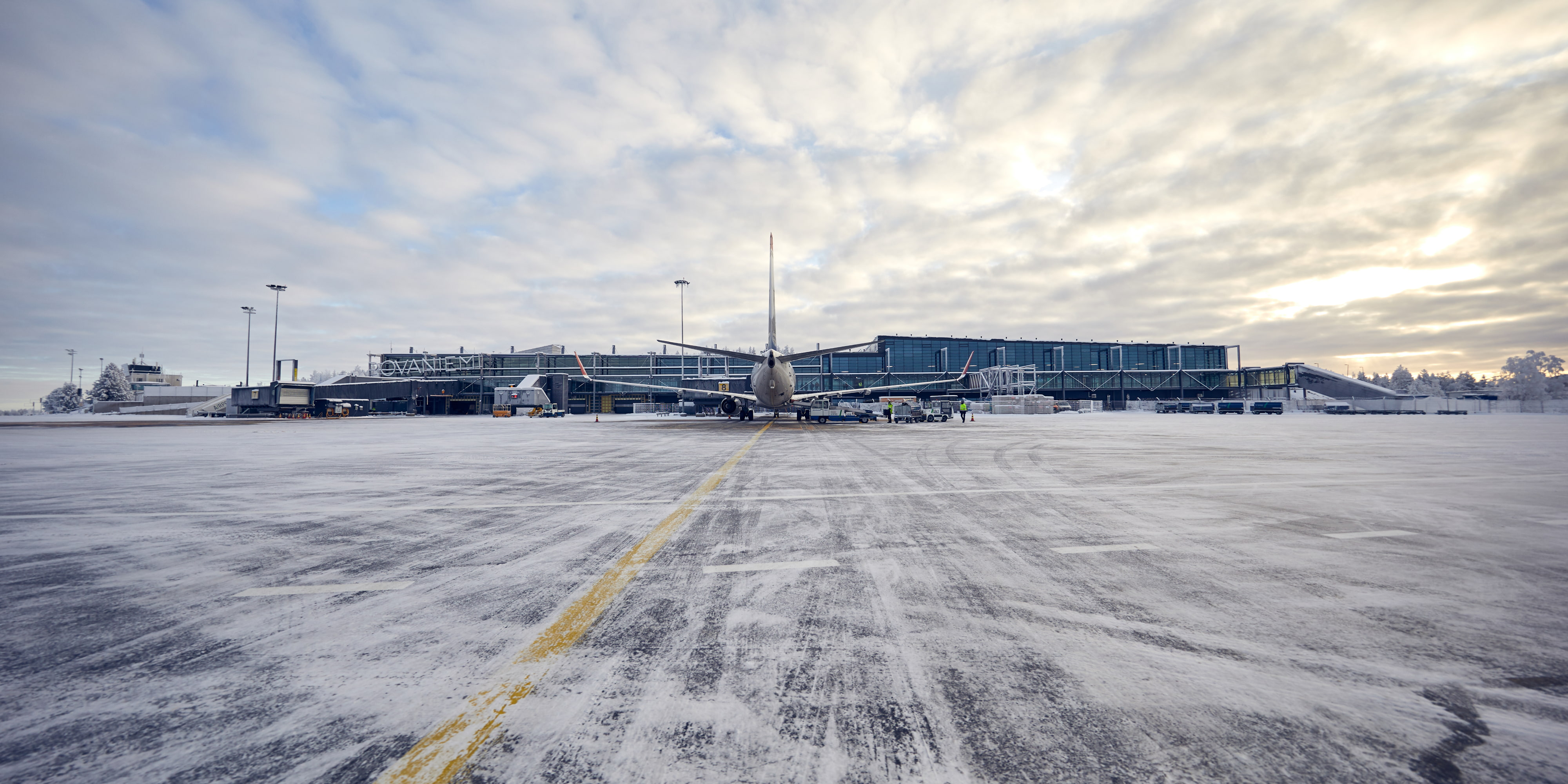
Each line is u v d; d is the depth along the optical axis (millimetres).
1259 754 2914
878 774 2785
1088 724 3182
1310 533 7867
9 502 10781
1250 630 4465
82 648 4230
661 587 5617
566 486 12406
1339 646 4160
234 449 23375
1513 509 9531
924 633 4457
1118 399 98312
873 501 10438
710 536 7746
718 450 20812
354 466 16484
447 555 6895
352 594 5477
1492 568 6188
